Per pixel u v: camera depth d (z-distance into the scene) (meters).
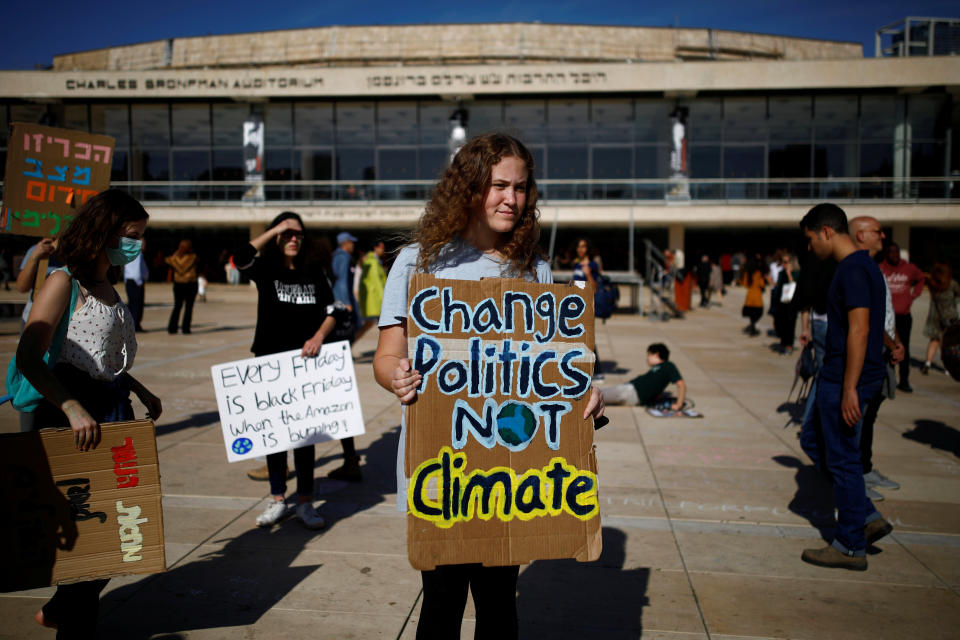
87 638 2.46
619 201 28.83
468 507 1.95
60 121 30.59
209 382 7.91
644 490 4.54
